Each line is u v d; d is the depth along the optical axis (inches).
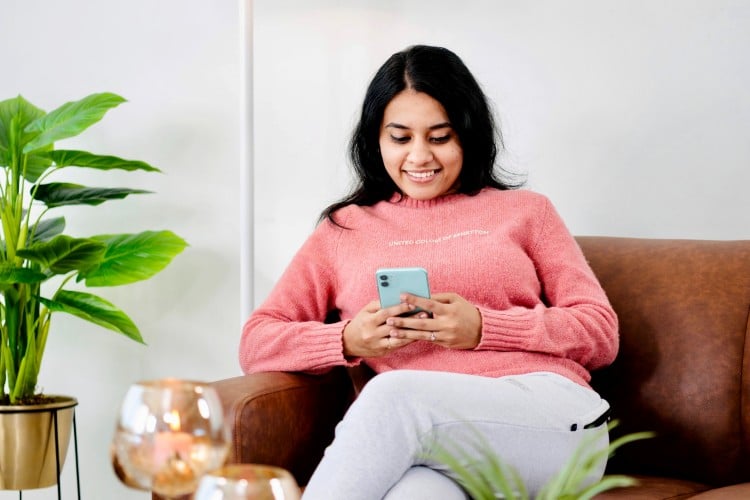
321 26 96.5
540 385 60.7
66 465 103.9
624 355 68.3
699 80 82.8
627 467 67.0
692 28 82.9
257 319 69.9
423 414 52.3
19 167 90.0
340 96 95.9
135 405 32.9
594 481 57.8
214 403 33.5
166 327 101.6
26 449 87.0
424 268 68.2
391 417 51.4
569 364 65.6
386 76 71.8
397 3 94.0
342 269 72.2
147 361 102.1
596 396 63.0
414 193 72.2
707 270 67.6
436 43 92.9
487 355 65.0
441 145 71.4
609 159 86.4
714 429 63.7
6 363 90.0
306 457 63.5
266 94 98.7
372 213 74.4
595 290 68.4
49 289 103.8
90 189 92.3
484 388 56.4
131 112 102.3
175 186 101.0
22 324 90.7
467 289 68.7
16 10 105.4
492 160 74.4
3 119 92.6
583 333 65.0
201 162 100.0
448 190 74.1
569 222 88.4
